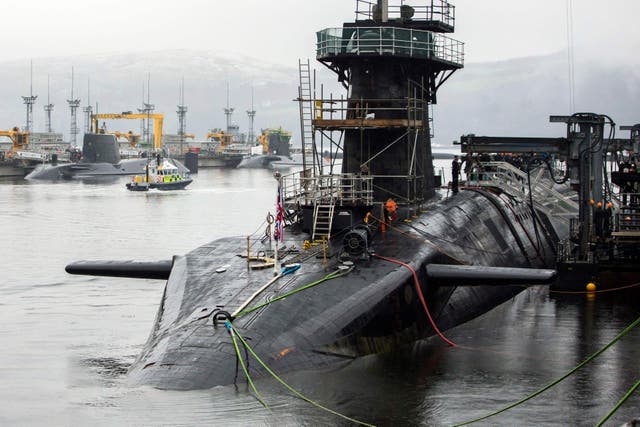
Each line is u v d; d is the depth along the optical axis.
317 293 28.78
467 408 24.86
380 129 42.06
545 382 27.52
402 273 31.06
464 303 36.72
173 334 26.62
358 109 40.56
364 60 42.38
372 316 29.00
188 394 23.81
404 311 30.70
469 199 46.47
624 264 44.78
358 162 42.44
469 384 27.06
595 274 42.59
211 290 29.47
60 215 94.81
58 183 169.00
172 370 24.77
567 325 35.84
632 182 49.50
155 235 75.50
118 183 169.38
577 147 47.03
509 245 45.31
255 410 23.20
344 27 42.59
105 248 66.31
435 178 52.31
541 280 30.48
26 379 26.98
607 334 34.31
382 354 29.16
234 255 33.16
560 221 57.97
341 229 34.72
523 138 49.03
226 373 24.58
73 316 39.19
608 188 48.84
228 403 23.44
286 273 30.30
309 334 27.02
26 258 60.00
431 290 33.00
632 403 25.59
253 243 34.84
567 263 42.78
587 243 44.81
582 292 42.69
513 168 54.06
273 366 25.31
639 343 32.81
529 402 25.55
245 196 129.25
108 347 32.59
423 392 25.97
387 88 42.53
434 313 33.56
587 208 45.00
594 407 25.22
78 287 46.91
